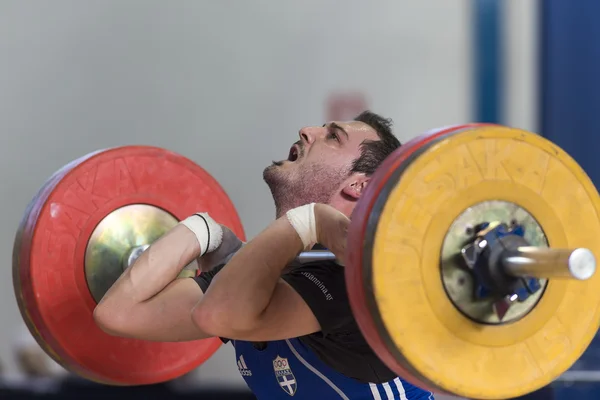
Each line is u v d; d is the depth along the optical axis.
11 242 18.16
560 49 15.88
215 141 17.88
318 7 17.52
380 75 17.44
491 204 4.38
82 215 7.44
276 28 17.64
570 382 9.97
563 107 15.82
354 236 4.32
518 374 4.44
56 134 18.09
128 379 7.58
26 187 18.20
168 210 7.93
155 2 17.75
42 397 13.38
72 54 17.95
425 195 4.25
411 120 17.34
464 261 4.29
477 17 16.88
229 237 6.45
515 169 4.40
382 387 5.93
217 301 5.01
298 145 6.91
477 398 4.38
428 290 4.27
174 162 7.98
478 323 4.36
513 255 4.18
